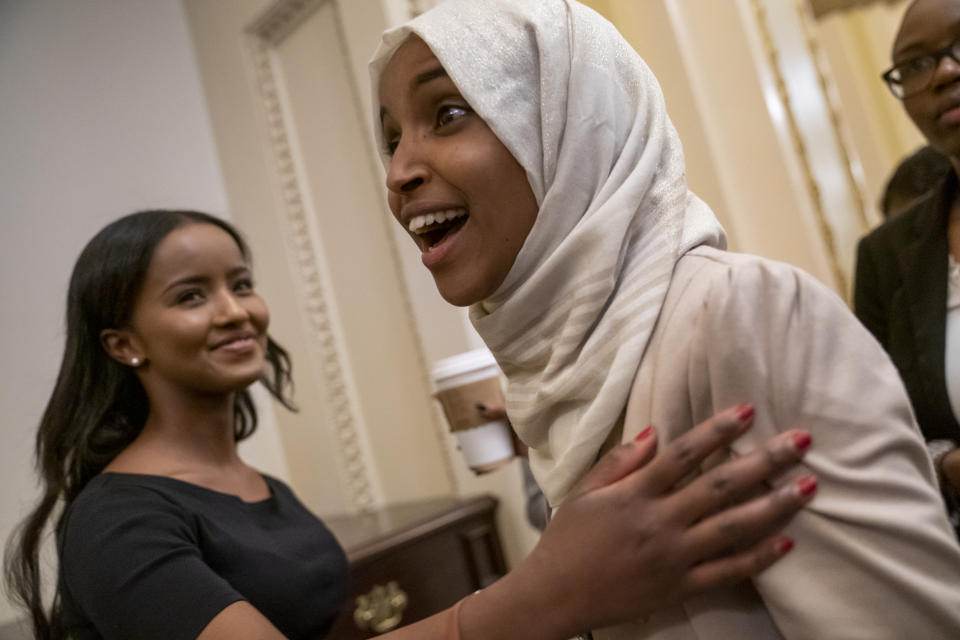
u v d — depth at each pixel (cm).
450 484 211
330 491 236
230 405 122
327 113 228
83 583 93
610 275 62
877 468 51
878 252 124
